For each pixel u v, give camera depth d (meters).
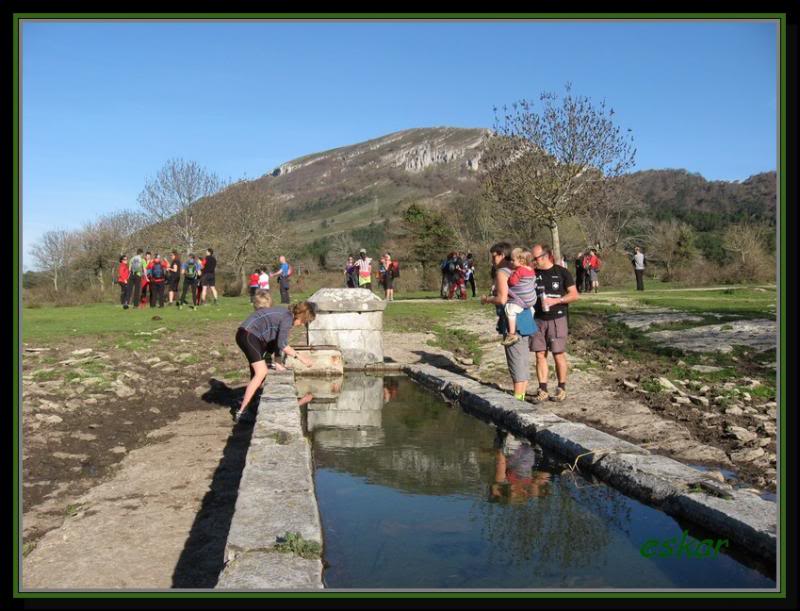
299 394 9.99
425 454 6.37
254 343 8.38
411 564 3.88
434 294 37.38
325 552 4.06
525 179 34.09
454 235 54.25
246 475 4.86
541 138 34.22
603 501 4.98
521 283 8.48
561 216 34.94
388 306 22.23
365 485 5.38
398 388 10.55
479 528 4.44
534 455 6.29
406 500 5.01
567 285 8.84
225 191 53.38
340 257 74.44
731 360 10.70
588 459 5.74
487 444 6.73
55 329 16.23
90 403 8.91
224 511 5.20
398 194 188.62
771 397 8.45
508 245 8.88
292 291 42.41
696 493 4.61
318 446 6.70
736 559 3.97
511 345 8.49
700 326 14.18
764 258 40.88
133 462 6.57
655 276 45.56
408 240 56.69
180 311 22.42
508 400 8.14
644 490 4.98
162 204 51.19
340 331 12.36
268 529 3.89
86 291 35.44
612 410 8.10
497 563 3.88
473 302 24.00
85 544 4.60
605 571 3.78
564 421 6.94
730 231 48.44
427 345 14.76
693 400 8.41
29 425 7.64
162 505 5.35
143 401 9.40
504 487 5.31
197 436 7.59
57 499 5.54
